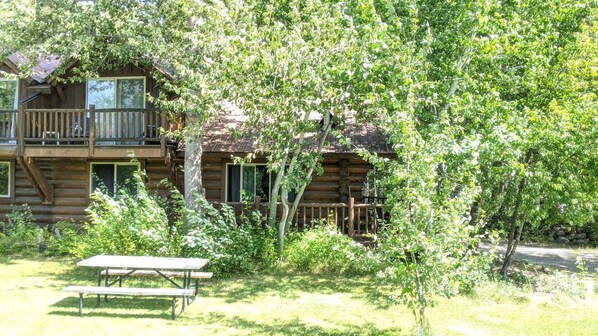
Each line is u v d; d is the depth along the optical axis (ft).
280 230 39.01
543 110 34.42
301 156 39.11
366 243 41.09
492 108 30.40
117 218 36.42
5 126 48.55
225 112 42.45
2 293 29.86
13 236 45.09
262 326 24.54
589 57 34.42
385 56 26.32
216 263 34.73
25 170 48.19
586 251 54.34
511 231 37.22
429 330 22.52
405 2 32.19
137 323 24.43
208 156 47.11
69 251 41.57
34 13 42.29
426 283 21.53
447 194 22.04
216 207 48.03
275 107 33.88
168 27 41.78
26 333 22.44
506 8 34.50
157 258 28.60
